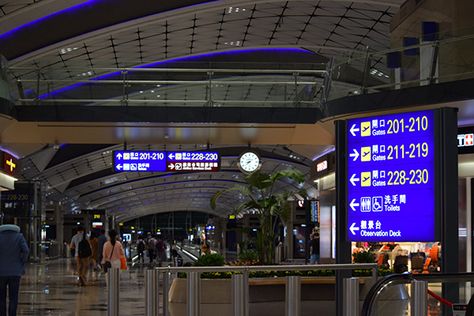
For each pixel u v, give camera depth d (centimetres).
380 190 1277
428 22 1611
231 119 1808
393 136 1267
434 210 1206
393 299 970
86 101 1808
